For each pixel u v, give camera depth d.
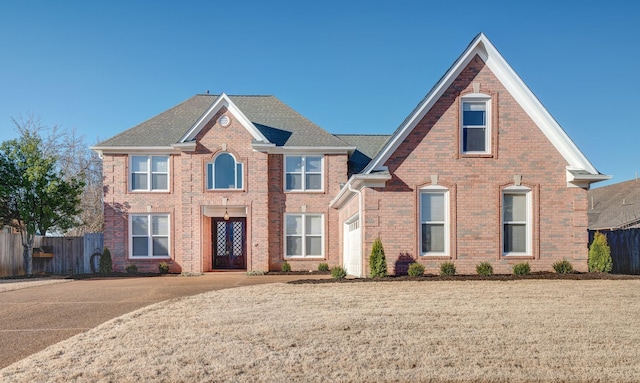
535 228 15.77
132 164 22.91
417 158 15.82
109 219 22.56
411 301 10.76
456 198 15.77
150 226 22.67
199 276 20.17
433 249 15.86
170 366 6.16
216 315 9.38
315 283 14.12
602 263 15.65
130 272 21.94
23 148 21.88
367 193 15.70
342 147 22.80
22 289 15.08
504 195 16.03
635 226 32.28
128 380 5.69
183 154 21.98
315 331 7.96
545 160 15.95
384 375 5.83
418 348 6.94
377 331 7.94
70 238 25.11
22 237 22.62
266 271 21.72
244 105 25.80
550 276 14.63
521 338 7.50
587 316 9.11
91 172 36.97
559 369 6.07
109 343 7.32
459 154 15.83
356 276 17.95
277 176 22.81
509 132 15.95
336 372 5.93
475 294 11.69
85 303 11.88
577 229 15.83
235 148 22.08
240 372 5.95
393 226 15.67
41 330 8.76
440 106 15.93
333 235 22.80
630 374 5.90
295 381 5.64
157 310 10.04
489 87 15.96
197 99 26.17
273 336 7.64
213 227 23.97
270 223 22.66
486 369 6.04
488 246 15.73
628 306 10.12
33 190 21.70
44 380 5.71
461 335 7.67
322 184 22.98
